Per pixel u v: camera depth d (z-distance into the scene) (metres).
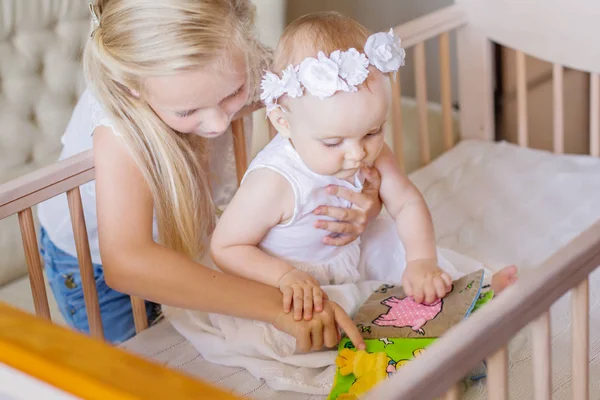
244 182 1.14
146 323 1.32
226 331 1.16
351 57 1.02
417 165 2.00
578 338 0.89
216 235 1.15
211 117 1.06
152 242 1.13
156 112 1.09
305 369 1.11
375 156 1.10
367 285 1.23
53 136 1.90
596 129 1.68
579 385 0.91
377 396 0.64
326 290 1.17
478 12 1.74
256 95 1.27
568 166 1.67
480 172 1.69
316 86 1.01
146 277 1.11
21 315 0.71
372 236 1.28
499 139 1.96
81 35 1.90
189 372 1.16
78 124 1.30
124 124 1.09
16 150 1.84
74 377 0.64
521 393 1.08
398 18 2.31
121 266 1.11
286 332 1.10
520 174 1.67
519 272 1.38
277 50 1.10
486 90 1.79
